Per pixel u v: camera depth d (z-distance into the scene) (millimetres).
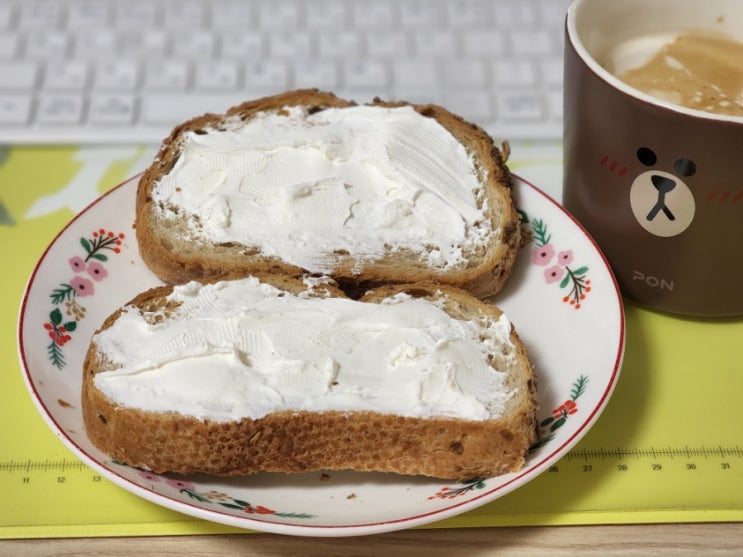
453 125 313
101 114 362
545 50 394
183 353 236
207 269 279
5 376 273
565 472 252
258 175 290
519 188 307
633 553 237
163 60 385
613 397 271
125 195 303
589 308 276
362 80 382
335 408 230
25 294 269
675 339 288
